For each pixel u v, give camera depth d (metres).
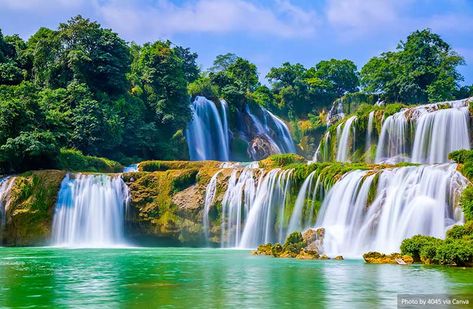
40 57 71.12
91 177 48.34
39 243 46.69
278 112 106.25
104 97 67.81
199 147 78.25
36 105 55.88
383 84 95.44
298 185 41.12
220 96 87.00
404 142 53.09
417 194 32.38
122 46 71.31
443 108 52.75
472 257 23.95
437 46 93.06
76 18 70.81
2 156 51.22
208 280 19.27
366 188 35.12
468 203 28.67
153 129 69.81
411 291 16.48
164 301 14.77
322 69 114.19
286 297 15.43
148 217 47.44
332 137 60.22
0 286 17.78
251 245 43.22
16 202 47.34
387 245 32.56
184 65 101.31
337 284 18.09
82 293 16.17
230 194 45.28
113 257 31.50
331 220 37.16
